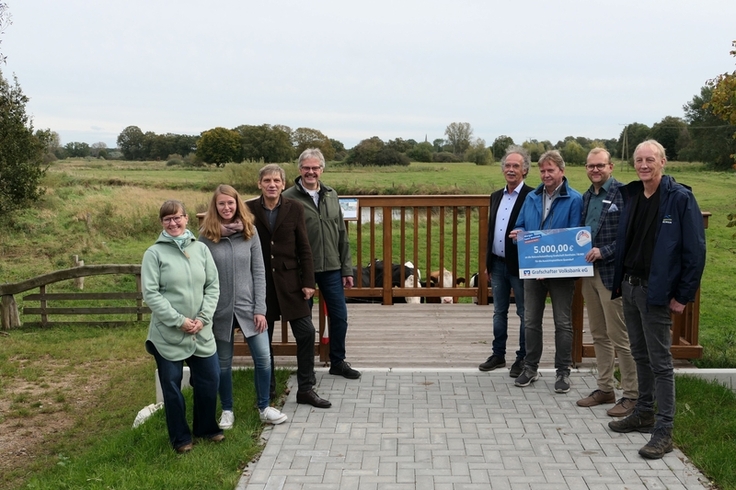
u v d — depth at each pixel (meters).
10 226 17.66
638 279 3.78
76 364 7.78
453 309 7.30
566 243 4.43
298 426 4.20
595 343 4.50
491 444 3.90
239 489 3.41
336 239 4.96
